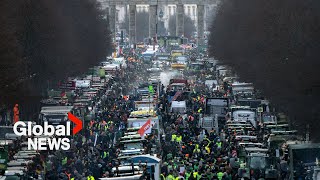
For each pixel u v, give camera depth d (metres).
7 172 179.75
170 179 186.75
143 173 174.62
